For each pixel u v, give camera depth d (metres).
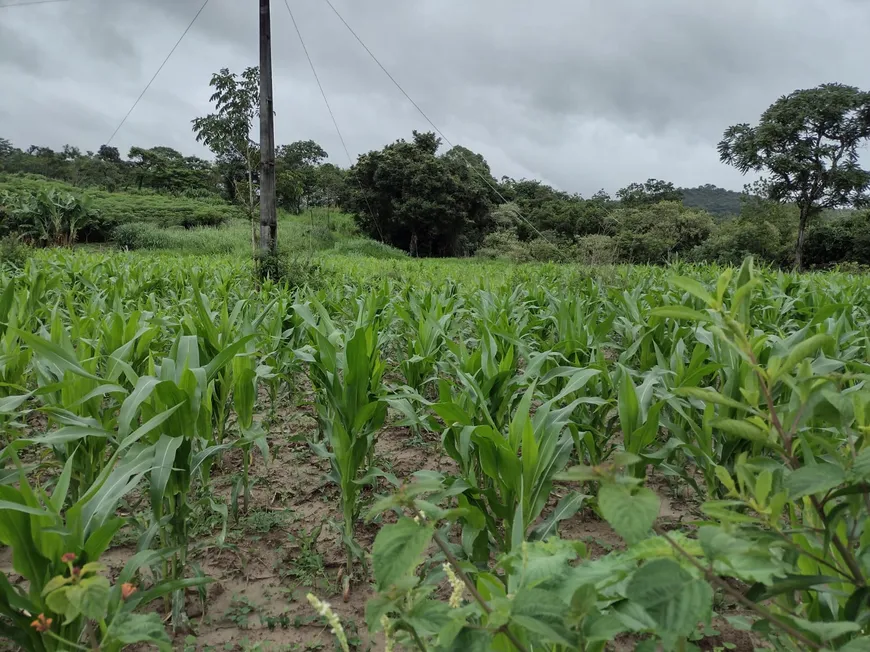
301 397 5.42
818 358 2.46
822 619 1.54
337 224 51.47
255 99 13.06
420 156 47.38
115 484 2.12
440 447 4.31
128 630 1.08
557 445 2.74
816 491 0.97
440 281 11.73
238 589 2.83
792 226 36.09
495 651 1.19
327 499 3.73
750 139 31.77
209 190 76.19
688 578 0.85
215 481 3.91
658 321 4.71
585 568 1.16
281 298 6.12
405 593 0.99
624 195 69.00
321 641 2.46
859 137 29.89
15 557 1.61
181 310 6.59
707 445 3.01
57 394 3.24
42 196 33.72
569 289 8.59
